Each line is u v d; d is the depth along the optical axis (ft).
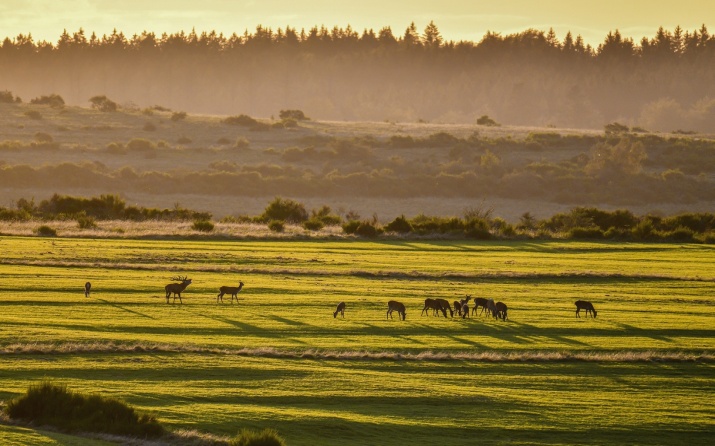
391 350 317.42
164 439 203.92
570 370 301.02
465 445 217.97
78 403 214.48
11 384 246.27
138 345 299.58
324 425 224.12
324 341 326.85
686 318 401.70
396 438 220.23
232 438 207.72
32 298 389.39
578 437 229.04
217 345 310.86
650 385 284.82
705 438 232.53
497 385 277.85
